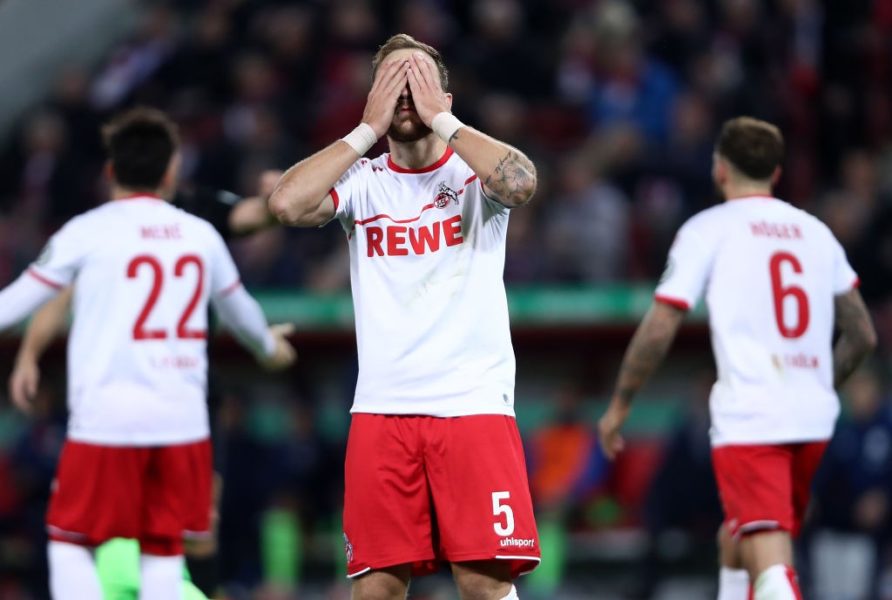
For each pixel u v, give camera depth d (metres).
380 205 19.22
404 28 53.28
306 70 52.25
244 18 54.47
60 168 50.03
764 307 22.20
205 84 53.44
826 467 39.25
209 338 24.02
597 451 42.34
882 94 55.34
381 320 19.06
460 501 18.80
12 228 48.62
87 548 21.08
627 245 46.34
